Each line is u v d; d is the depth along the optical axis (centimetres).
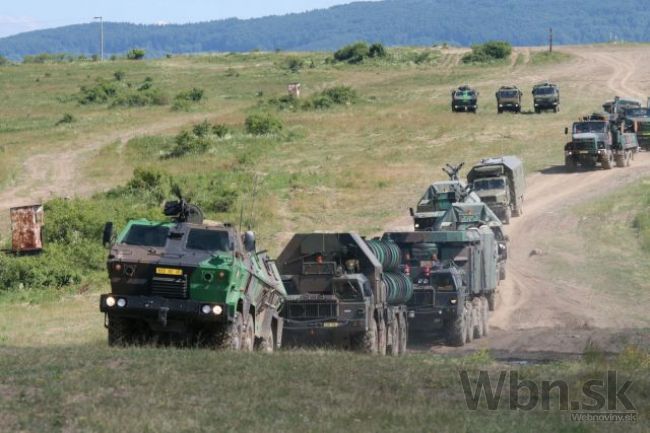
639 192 17262
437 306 7888
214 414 3766
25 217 12669
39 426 3519
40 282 11012
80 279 11250
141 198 16938
